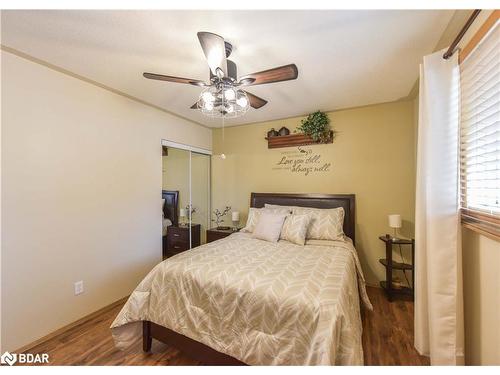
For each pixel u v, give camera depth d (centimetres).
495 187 112
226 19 140
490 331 115
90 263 225
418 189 163
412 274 268
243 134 382
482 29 109
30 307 183
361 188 299
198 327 149
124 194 259
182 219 351
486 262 118
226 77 156
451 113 139
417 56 180
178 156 342
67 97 208
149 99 270
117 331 169
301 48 170
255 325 133
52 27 148
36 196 187
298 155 336
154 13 136
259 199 350
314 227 264
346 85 234
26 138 181
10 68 173
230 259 188
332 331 112
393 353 171
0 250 168
